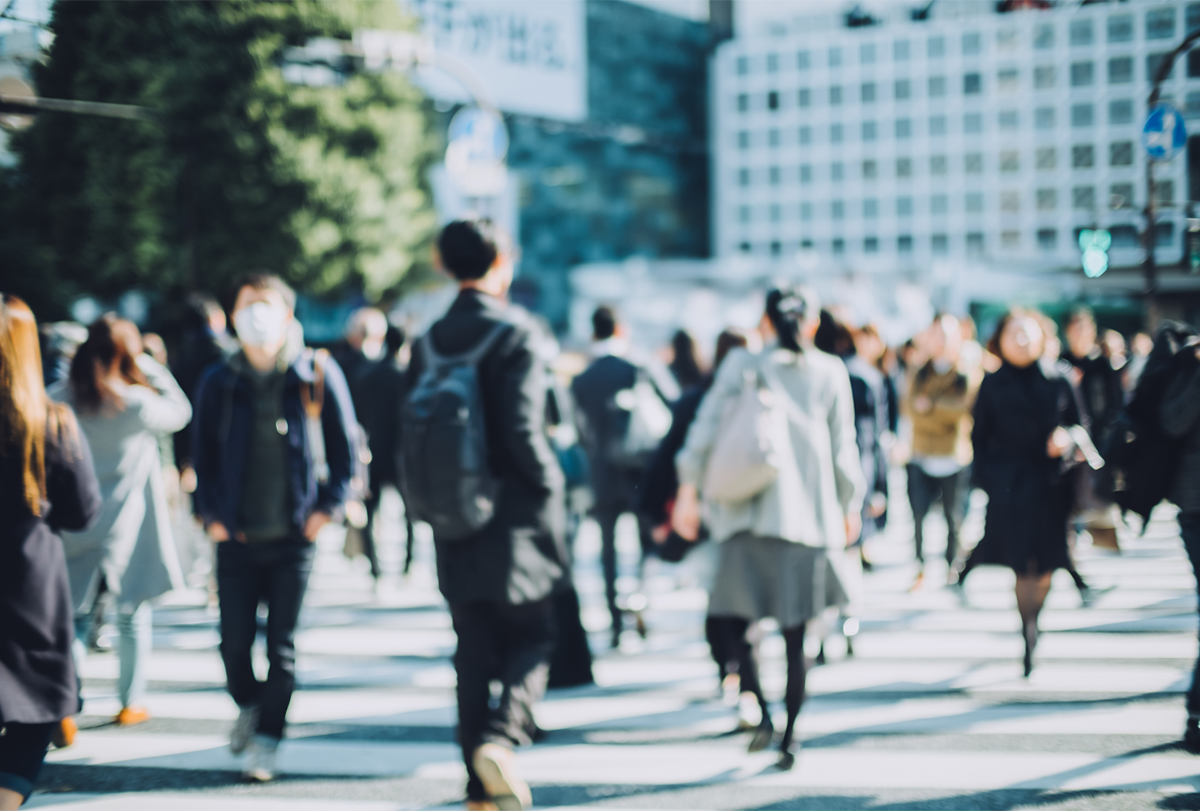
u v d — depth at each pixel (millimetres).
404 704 5352
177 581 4859
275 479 4047
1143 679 5492
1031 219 73312
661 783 4094
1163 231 11820
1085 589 7152
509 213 40469
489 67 51719
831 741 4574
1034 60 73312
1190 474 4352
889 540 10836
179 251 22375
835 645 6344
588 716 5023
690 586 8445
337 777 4230
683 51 80938
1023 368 5297
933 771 4168
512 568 3361
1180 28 13266
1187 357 4305
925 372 7875
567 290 65562
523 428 3354
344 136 23797
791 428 4102
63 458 3236
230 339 6508
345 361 8750
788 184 85000
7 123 14797
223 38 22297
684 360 6688
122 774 4262
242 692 4148
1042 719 4836
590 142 69312
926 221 80625
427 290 27406
